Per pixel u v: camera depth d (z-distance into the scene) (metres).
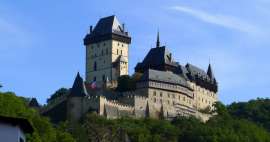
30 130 61.47
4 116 58.47
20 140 59.88
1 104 138.62
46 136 149.88
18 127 59.03
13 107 144.00
